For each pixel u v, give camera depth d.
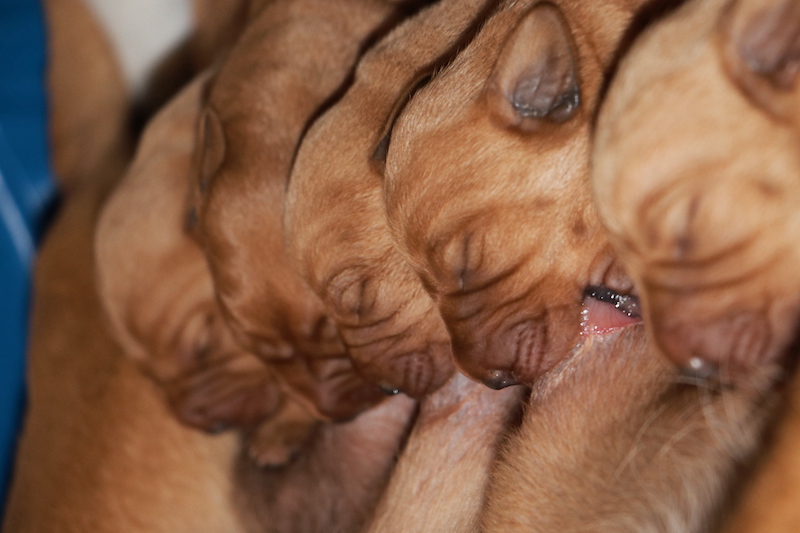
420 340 0.40
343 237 0.40
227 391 0.48
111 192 0.52
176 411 0.49
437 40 0.41
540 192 0.35
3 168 0.62
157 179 0.49
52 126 0.61
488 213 0.36
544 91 0.35
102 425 0.49
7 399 0.59
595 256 0.35
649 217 0.32
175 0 0.62
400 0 0.46
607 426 0.36
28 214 0.62
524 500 0.37
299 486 0.46
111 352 0.50
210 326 0.48
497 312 0.36
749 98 0.31
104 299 0.49
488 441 0.40
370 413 0.45
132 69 0.63
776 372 0.32
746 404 0.32
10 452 0.58
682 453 0.34
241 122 0.45
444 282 0.37
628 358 0.36
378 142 0.40
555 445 0.37
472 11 0.41
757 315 0.31
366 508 0.45
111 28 0.61
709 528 0.33
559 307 0.36
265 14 0.47
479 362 0.37
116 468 0.49
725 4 0.32
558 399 0.37
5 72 0.64
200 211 0.44
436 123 0.37
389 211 0.38
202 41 0.61
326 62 0.45
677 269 0.31
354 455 0.45
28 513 0.50
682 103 0.31
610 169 0.32
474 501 0.40
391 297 0.40
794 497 0.30
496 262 0.36
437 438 0.41
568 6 0.36
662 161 0.31
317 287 0.41
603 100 0.33
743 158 0.31
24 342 0.60
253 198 0.43
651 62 0.32
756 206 0.31
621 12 0.35
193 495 0.49
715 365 0.32
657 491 0.34
